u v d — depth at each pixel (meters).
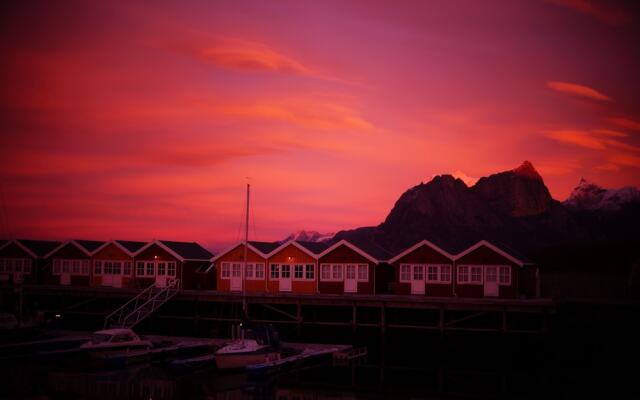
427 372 39.16
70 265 57.09
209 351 42.12
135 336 40.00
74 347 42.88
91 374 36.81
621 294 55.00
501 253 45.69
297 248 50.62
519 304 41.22
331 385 34.94
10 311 54.56
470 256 46.38
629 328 40.91
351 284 49.12
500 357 43.31
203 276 54.44
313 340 50.09
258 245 53.38
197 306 49.53
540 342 42.03
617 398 32.41
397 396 32.69
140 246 57.78
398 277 47.88
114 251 55.75
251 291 50.38
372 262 48.72
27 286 54.00
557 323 41.28
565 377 38.03
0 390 32.59
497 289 45.69
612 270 86.56
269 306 48.28
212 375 36.62
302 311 50.62
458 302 42.53
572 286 56.69
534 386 35.25
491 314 47.53
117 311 48.34
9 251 58.72
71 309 55.91
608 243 97.81
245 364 36.97
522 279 48.22
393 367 40.53
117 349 38.94
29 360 40.44
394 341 48.12
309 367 39.75
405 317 50.28
